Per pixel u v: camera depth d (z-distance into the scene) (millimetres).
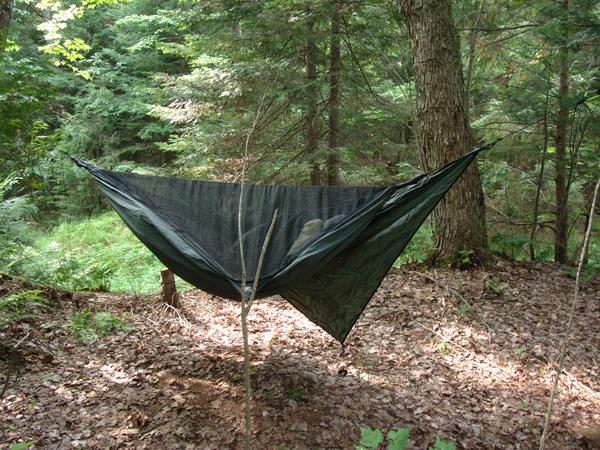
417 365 4672
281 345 4934
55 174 13320
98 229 12773
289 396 3895
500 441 3617
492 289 6199
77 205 14281
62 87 14273
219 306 6137
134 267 8859
